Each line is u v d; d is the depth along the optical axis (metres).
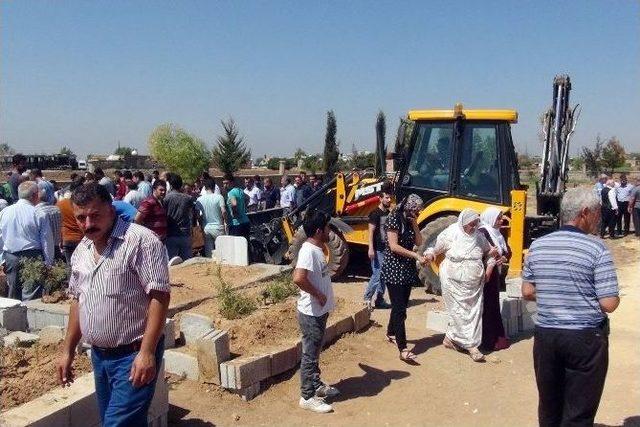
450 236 7.05
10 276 8.09
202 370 5.75
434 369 6.58
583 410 4.17
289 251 11.32
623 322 8.78
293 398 5.77
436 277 10.08
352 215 11.26
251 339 6.35
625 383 6.34
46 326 6.79
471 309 6.97
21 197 7.98
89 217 3.68
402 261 6.68
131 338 3.78
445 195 10.45
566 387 4.25
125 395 3.74
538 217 10.97
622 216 19.38
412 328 8.07
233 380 5.59
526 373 6.55
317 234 5.48
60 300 7.44
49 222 8.12
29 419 4.17
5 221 7.97
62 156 37.22
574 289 4.13
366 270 12.20
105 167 42.09
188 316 6.30
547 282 4.23
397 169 10.88
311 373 5.54
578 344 4.10
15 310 6.80
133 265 3.74
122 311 3.75
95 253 3.83
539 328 4.29
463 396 5.98
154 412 4.95
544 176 12.00
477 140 10.36
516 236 9.63
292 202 18.48
